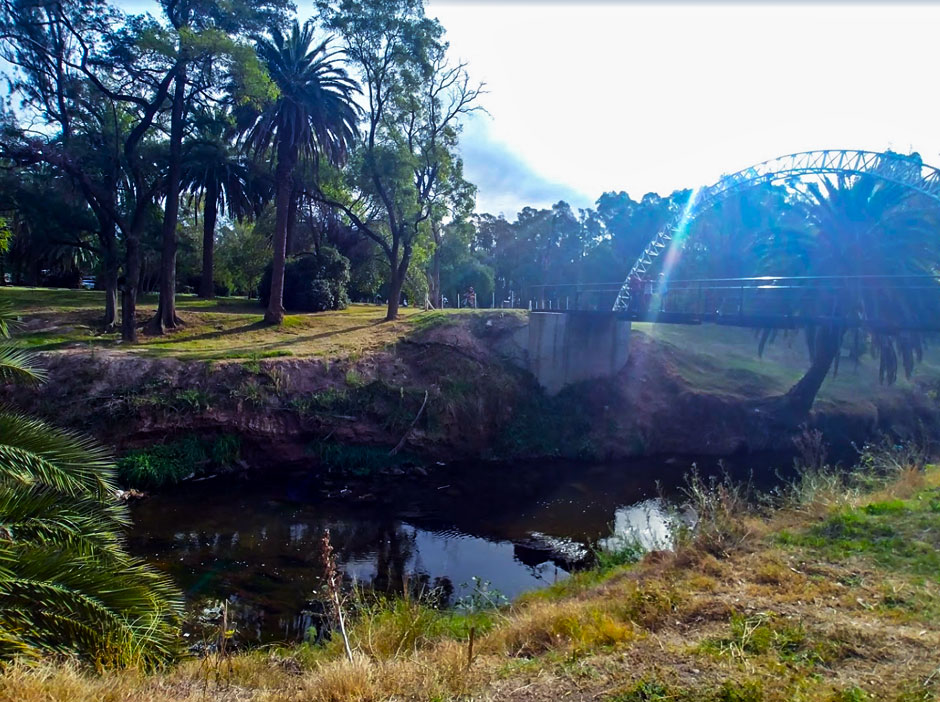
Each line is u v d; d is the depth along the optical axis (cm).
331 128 2700
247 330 2475
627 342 2658
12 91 2017
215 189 3434
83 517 636
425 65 2552
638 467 2156
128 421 1694
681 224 3469
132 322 2189
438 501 1675
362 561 1235
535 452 2227
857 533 796
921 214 2083
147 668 583
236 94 2161
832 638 509
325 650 688
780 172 2531
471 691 465
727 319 2092
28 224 2389
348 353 2169
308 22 2662
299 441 1891
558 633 598
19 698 416
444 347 2370
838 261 2222
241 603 1001
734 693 418
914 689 415
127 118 2441
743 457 2325
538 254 7162
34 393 1675
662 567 787
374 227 4053
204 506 1505
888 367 2319
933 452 1822
